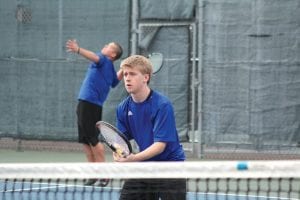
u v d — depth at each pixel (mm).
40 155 27422
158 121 10109
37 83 28031
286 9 24922
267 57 25156
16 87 28266
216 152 25797
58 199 15148
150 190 10289
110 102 26922
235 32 25344
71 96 27625
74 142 28219
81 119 20438
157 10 26281
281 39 25016
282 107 25125
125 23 26766
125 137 10086
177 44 26141
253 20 25172
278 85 25109
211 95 25656
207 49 25594
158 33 26359
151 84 26391
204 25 25609
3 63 28375
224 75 25500
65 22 27547
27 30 28031
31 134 28203
